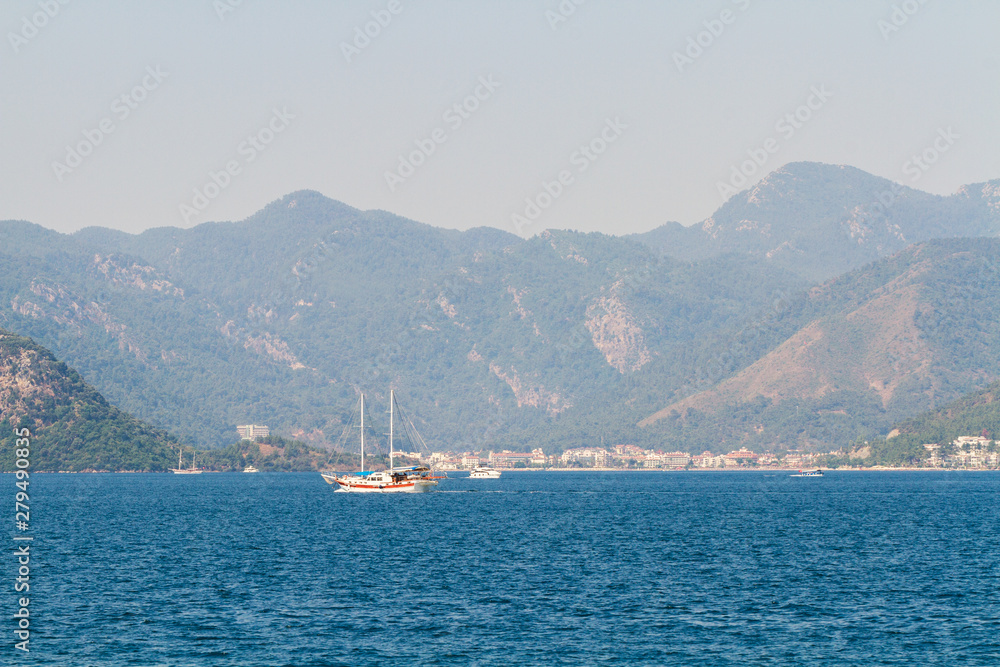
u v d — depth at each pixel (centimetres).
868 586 18650
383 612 16225
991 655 13475
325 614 16075
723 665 13100
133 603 17000
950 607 16512
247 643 14175
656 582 19250
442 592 18125
